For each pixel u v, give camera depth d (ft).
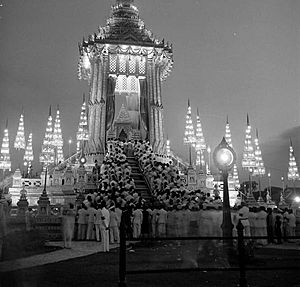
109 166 104.94
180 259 46.47
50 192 122.52
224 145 40.52
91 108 144.97
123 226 24.52
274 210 79.56
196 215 72.74
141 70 151.12
